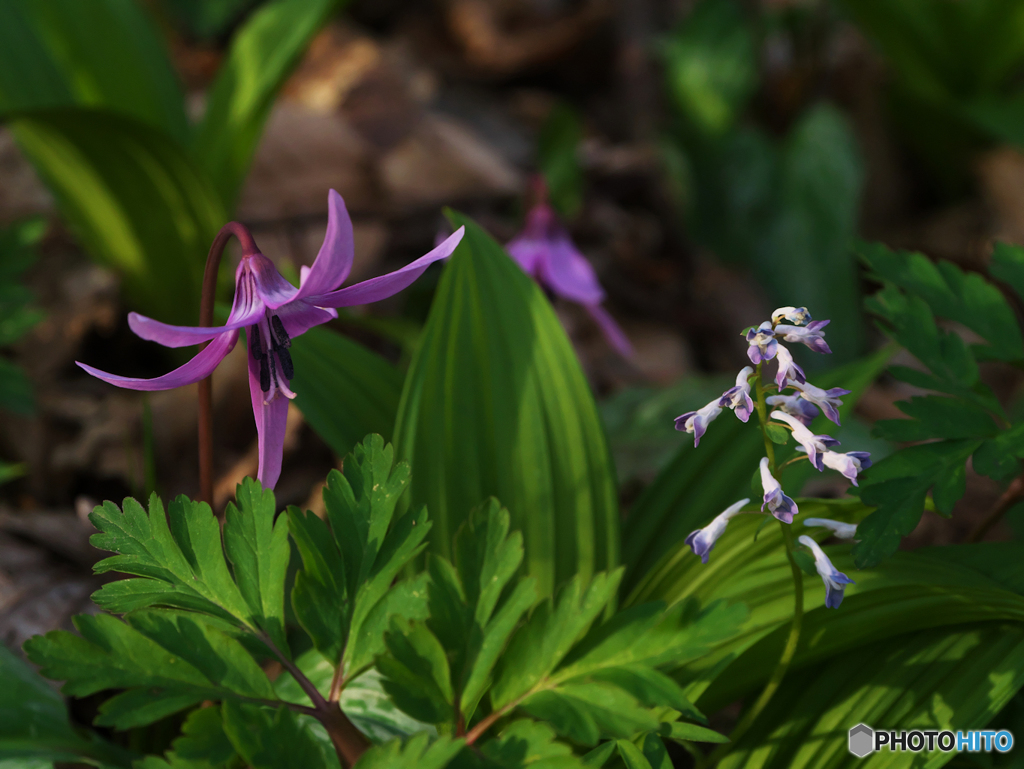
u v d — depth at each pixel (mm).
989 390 564
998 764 550
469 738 493
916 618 545
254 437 876
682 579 564
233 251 1102
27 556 667
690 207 1306
